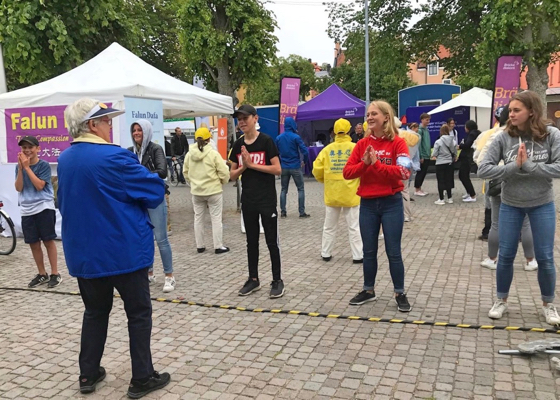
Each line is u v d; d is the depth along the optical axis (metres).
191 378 3.33
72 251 2.99
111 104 7.73
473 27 19.92
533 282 5.07
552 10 13.41
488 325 3.99
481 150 5.60
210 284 5.53
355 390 3.08
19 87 17.45
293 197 13.10
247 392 3.12
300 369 3.40
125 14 13.73
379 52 22.86
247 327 4.21
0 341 4.12
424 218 9.09
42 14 10.70
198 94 8.72
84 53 12.09
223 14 17.64
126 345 3.94
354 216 6.13
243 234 8.41
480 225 8.26
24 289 5.63
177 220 10.12
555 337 3.74
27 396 3.17
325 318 4.34
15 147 8.26
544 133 3.64
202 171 6.84
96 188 2.91
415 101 19.06
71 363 3.67
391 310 4.45
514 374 3.20
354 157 4.37
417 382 3.15
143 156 5.36
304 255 6.74
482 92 16.47
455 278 5.38
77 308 4.95
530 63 15.18
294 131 9.69
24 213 5.59
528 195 3.82
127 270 2.98
